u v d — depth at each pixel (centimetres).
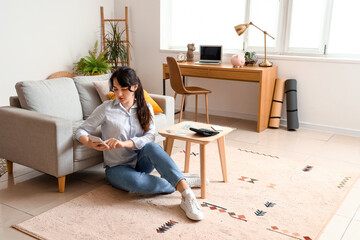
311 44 426
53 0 441
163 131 248
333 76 399
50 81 292
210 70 420
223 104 478
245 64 427
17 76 416
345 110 400
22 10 409
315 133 405
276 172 288
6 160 274
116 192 246
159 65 512
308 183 269
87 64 470
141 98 236
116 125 235
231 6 464
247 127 426
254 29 455
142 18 511
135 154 244
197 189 253
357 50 402
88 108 312
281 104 423
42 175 277
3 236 194
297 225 209
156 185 231
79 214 215
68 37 468
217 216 217
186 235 195
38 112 265
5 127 262
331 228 210
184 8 498
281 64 425
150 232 197
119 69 223
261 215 220
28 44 421
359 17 394
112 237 192
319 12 413
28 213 219
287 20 430
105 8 516
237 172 286
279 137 387
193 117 471
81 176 277
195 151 332
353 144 368
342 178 280
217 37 482
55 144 234
